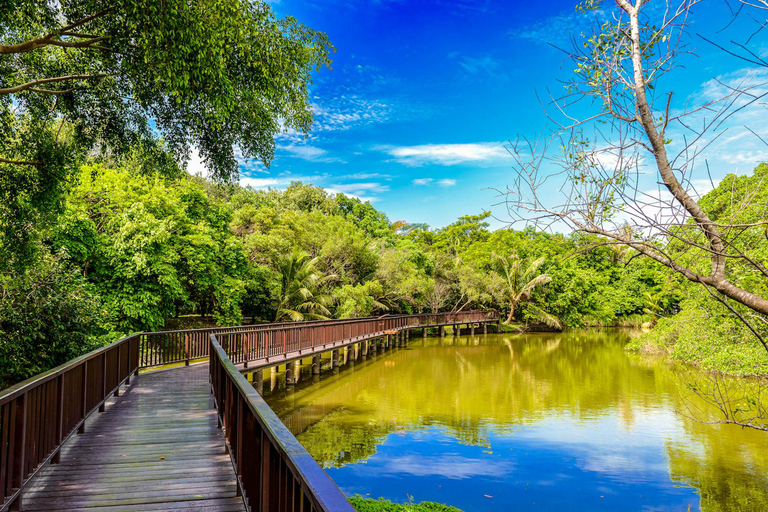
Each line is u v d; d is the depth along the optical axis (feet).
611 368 64.03
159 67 20.29
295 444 5.94
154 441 17.29
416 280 101.09
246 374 40.88
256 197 132.46
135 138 30.73
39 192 26.61
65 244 45.57
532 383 54.08
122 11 19.99
